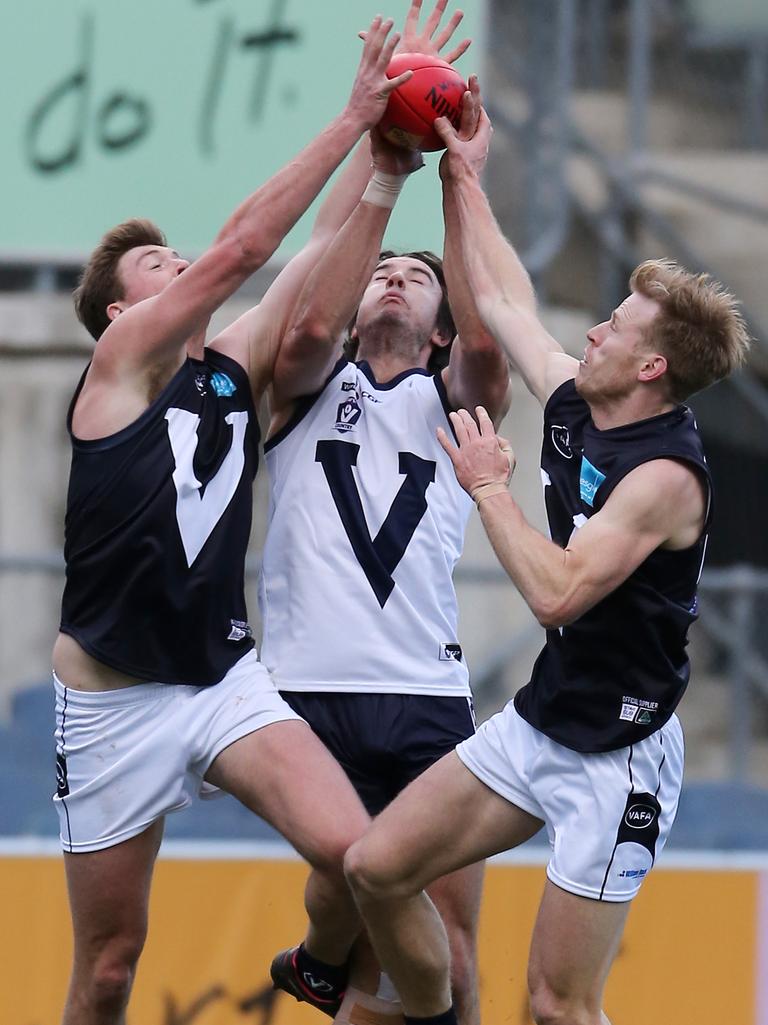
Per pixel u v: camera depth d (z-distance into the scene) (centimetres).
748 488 3809
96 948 1552
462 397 1678
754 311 3934
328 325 1591
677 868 2211
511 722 1478
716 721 3072
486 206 1600
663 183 3869
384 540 1634
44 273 3209
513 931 2159
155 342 1483
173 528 1488
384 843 1445
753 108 4222
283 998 2125
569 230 3859
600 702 1428
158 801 1512
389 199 1593
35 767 2647
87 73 3081
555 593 1351
